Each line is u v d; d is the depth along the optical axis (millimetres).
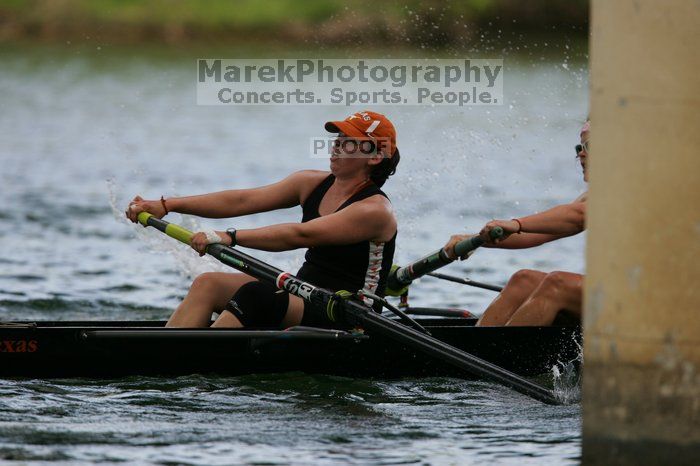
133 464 14766
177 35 146000
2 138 70312
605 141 13617
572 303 21375
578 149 22469
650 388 13422
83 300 29688
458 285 33406
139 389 19109
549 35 134125
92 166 59594
